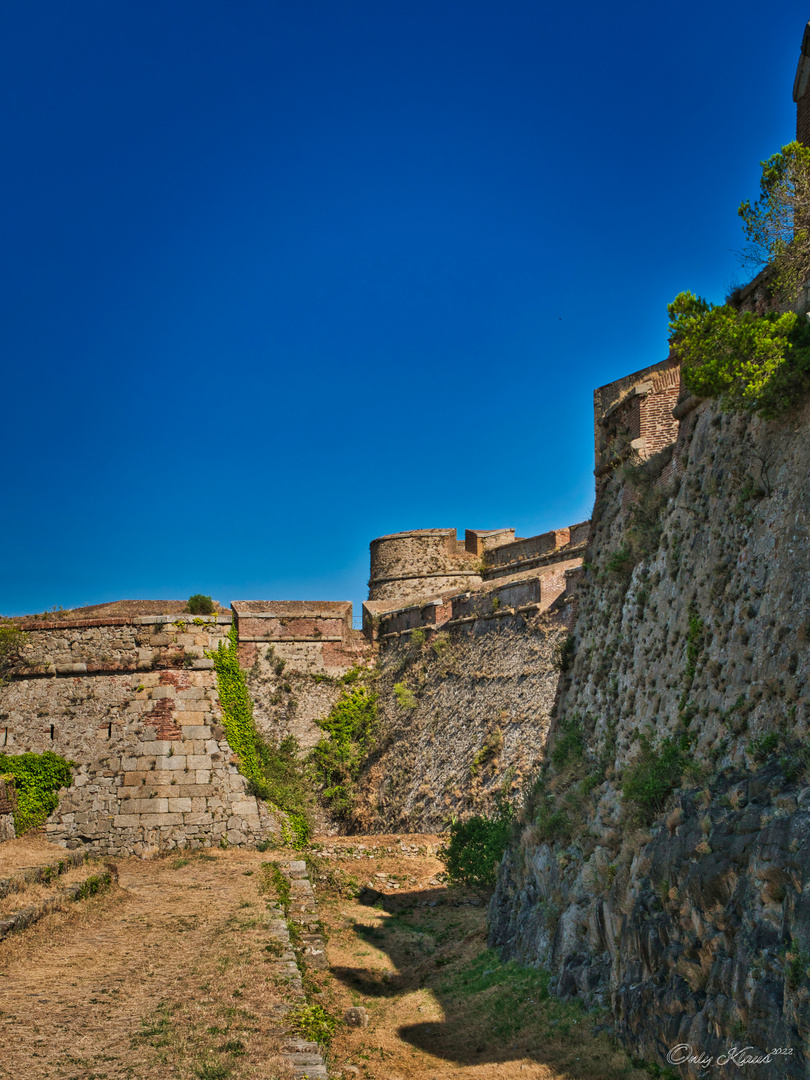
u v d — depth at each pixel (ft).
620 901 37.88
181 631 105.40
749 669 35.14
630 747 47.52
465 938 64.49
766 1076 23.86
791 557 34.24
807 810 26.07
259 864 86.84
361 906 77.51
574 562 92.48
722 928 28.50
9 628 105.09
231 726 103.91
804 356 35.35
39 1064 32.50
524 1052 37.83
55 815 97.09
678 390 58.70
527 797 64.28
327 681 126.62
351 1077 37.52
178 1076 31.42
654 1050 31.12
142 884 76.54
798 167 36.73
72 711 101.91
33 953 48.91
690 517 46.65
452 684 106.22
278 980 44.21
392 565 151.02
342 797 120.47
